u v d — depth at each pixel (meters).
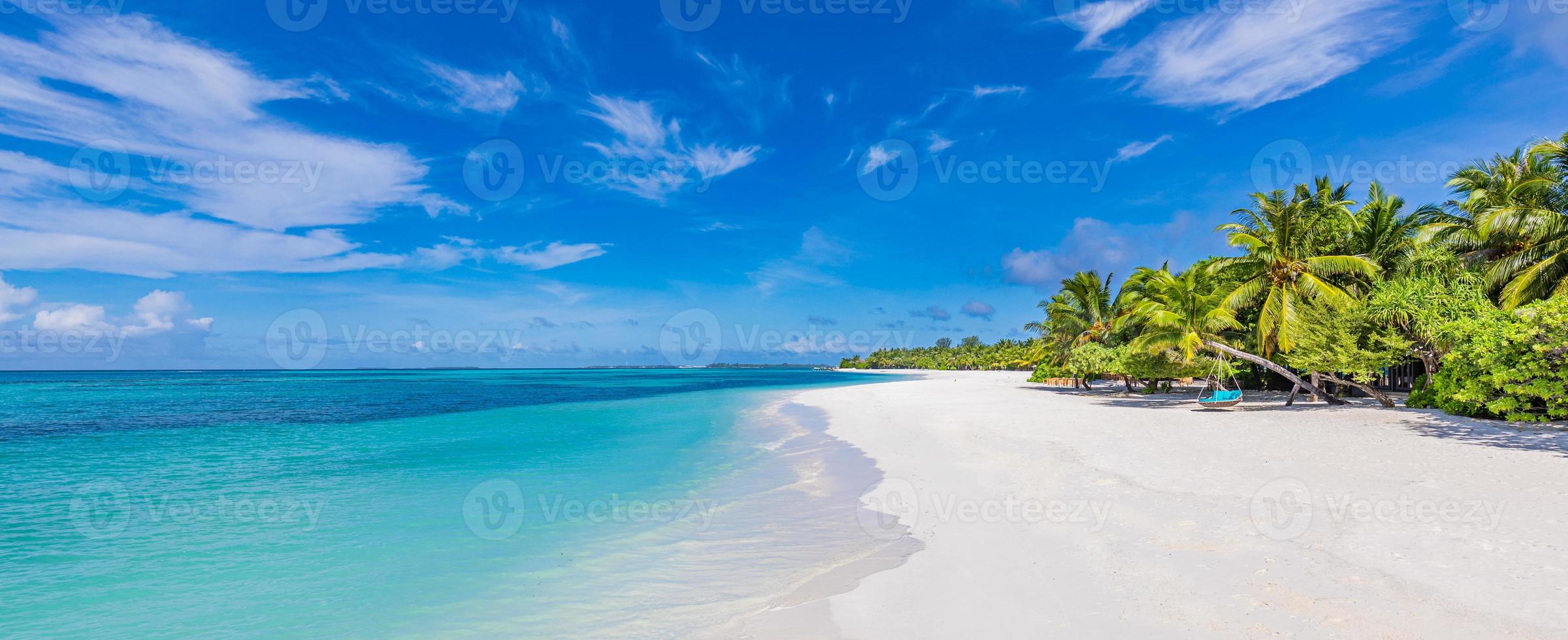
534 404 36.75
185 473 13.18
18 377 127.75
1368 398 26.80
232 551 7.86
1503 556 5.99
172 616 5.96
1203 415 20.88
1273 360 28.33
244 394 50.50
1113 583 5.76
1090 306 44.50
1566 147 20.59
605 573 6.89
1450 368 18.30
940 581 6.14
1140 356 29.64
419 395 48.66
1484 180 25.69
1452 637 4.46
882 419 22.70
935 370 174.62
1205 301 26.64
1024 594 5.66
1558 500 7.99
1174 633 4.72
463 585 6.64
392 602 6.23
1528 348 14.51
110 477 12.91
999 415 22.75
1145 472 10.78
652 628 5.49
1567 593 5.12
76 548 8.05
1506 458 11.04
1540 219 20.39
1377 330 21.97
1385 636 4.51
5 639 5.53
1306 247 26.16
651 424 23.06
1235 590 5.45
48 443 18.83
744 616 5.62
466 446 17.20
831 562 7.01
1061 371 51.59
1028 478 10.67
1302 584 5.50
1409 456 11.52
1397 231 25.80
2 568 7.29
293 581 6.85
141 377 132.62
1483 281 22.56
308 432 21.45
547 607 6.02
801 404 32.59
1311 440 14.10
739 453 15.49
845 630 5.17
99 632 5.66
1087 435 15.99
